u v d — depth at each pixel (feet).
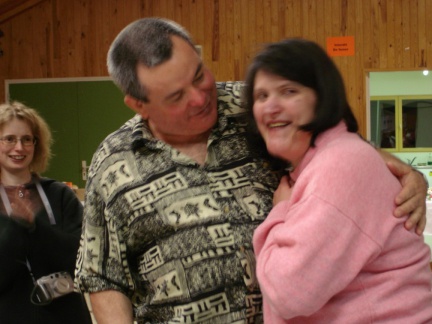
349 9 17.67
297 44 3.93
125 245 4.80
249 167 4.69
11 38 18.48
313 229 3.38
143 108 4.68
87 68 18.35
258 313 4.53
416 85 25.63
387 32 17.61
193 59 4.37
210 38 18.01
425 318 3.62
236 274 4.44
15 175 7.76
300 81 3.84
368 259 3.46
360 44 17.67
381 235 3.51
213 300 4.44
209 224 4.49
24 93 18.52
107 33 18.26
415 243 3.78
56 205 7.71
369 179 3.54
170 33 4.42
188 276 4.47
